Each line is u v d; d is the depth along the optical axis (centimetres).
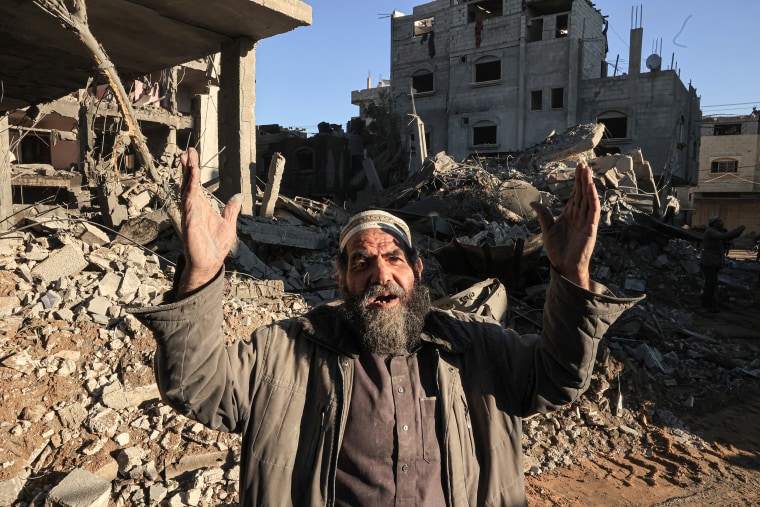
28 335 502
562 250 145
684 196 4416
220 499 395
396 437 153
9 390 430
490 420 162
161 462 417
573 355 147
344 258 179
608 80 3169
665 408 656
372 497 149
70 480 364
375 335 158
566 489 478
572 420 597
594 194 141
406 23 3825
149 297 620
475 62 3519
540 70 3331
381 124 3778
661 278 1205
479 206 1411
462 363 168
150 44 1203
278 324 175
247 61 1191
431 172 1709
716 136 4269
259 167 3675
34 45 1025
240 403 155
